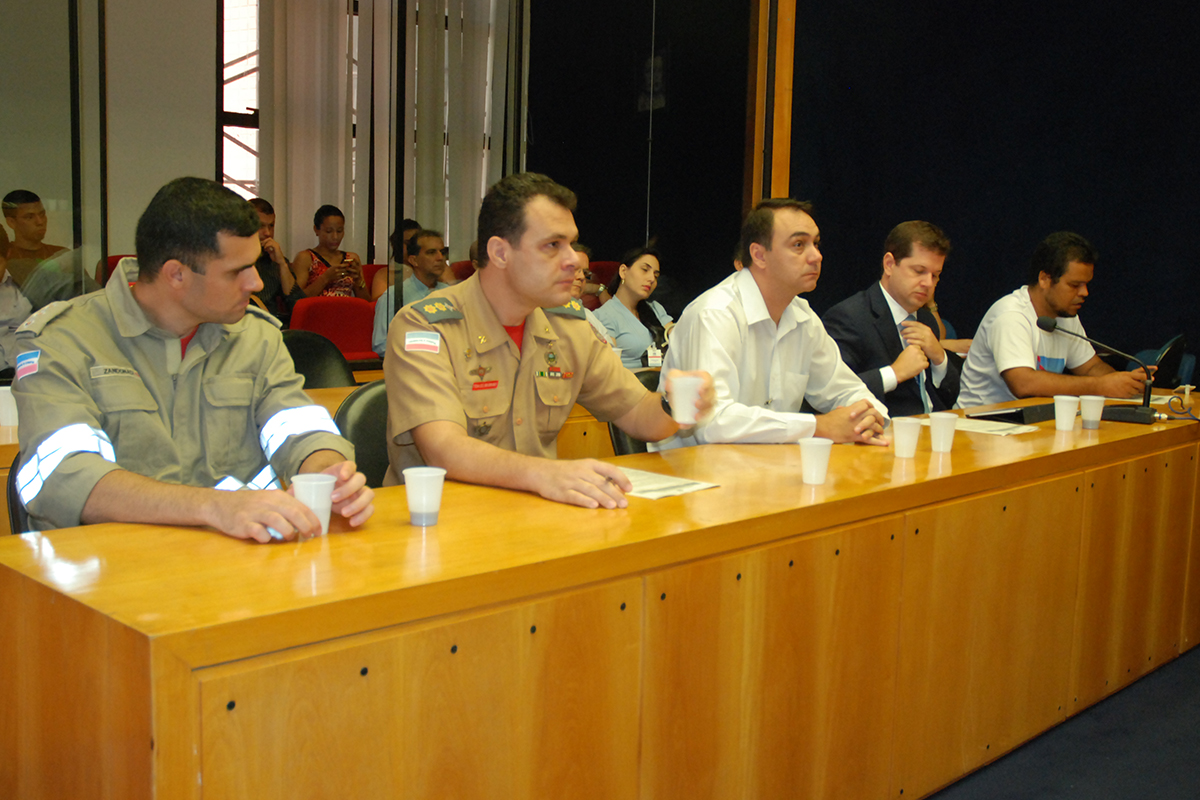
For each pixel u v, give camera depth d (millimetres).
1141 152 4309
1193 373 3715
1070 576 1927
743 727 1294
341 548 1066
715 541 1216
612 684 1121
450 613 965
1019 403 2590
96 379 1398
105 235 4145
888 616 1503
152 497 1159
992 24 4758
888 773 1551
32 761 957
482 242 1634
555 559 1039
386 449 1767
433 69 5422
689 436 2090
